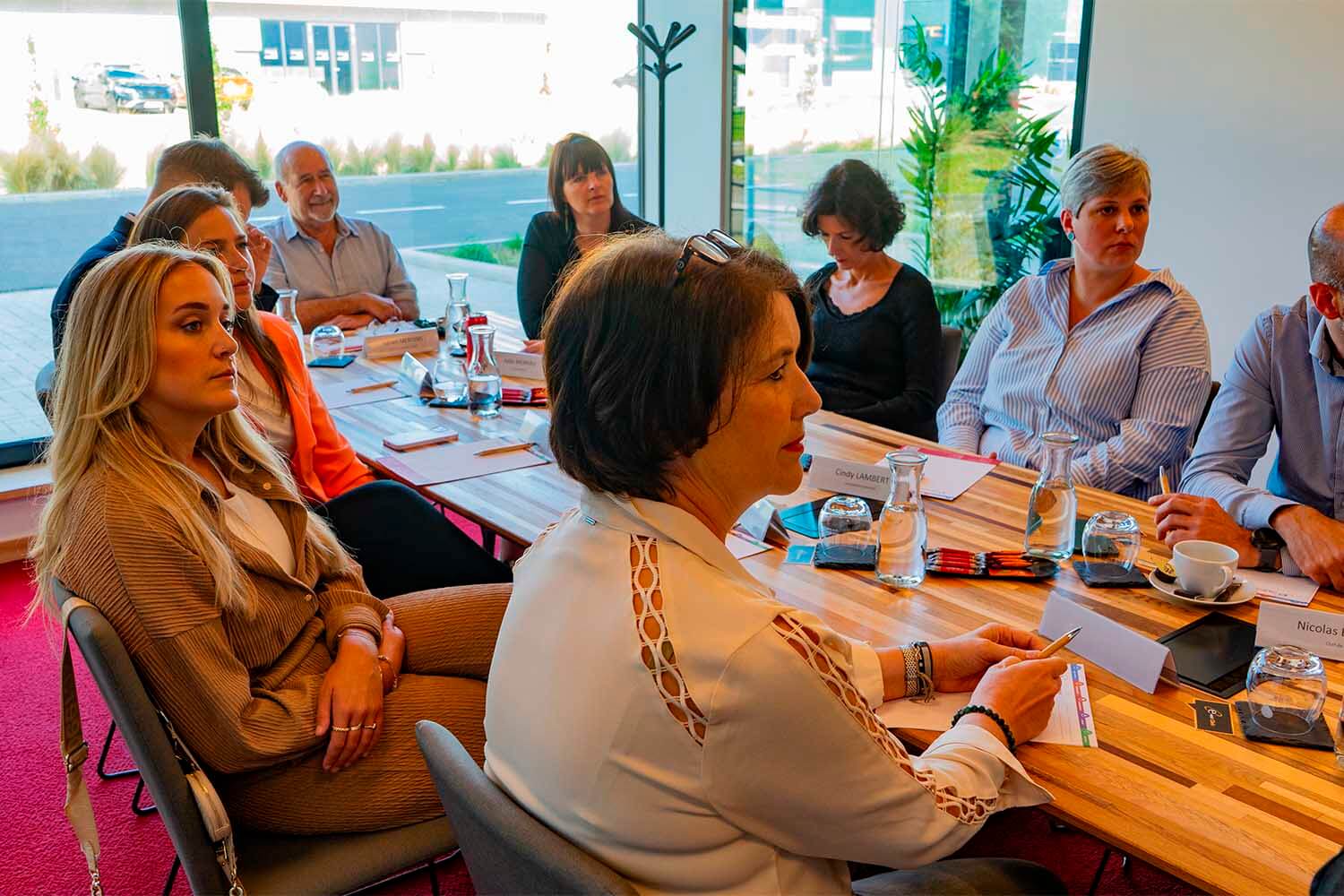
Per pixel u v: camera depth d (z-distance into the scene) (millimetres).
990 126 4562
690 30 5098
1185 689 1430
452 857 2252
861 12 4914
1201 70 3781
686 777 934
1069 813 1152
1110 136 4109
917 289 3143
